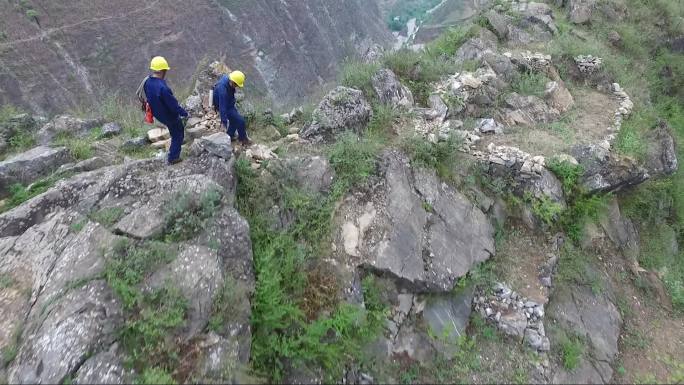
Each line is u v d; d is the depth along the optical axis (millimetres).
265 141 7285
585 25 13523
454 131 7332
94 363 3766
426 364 5312
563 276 6652
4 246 5129
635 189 8336
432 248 6035
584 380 5633
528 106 9039
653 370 6125
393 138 7359
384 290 5551
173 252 4633
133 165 5859
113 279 4309
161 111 5680
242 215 5648
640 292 7293
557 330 5961
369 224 5965
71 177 5992
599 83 10453
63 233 5043
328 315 5043
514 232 7043
